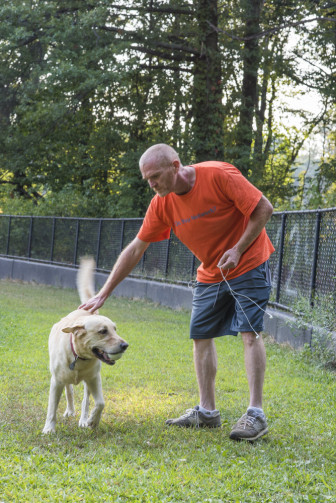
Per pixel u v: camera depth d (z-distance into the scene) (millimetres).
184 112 22797
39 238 19922
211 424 4602
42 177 23859
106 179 24203
